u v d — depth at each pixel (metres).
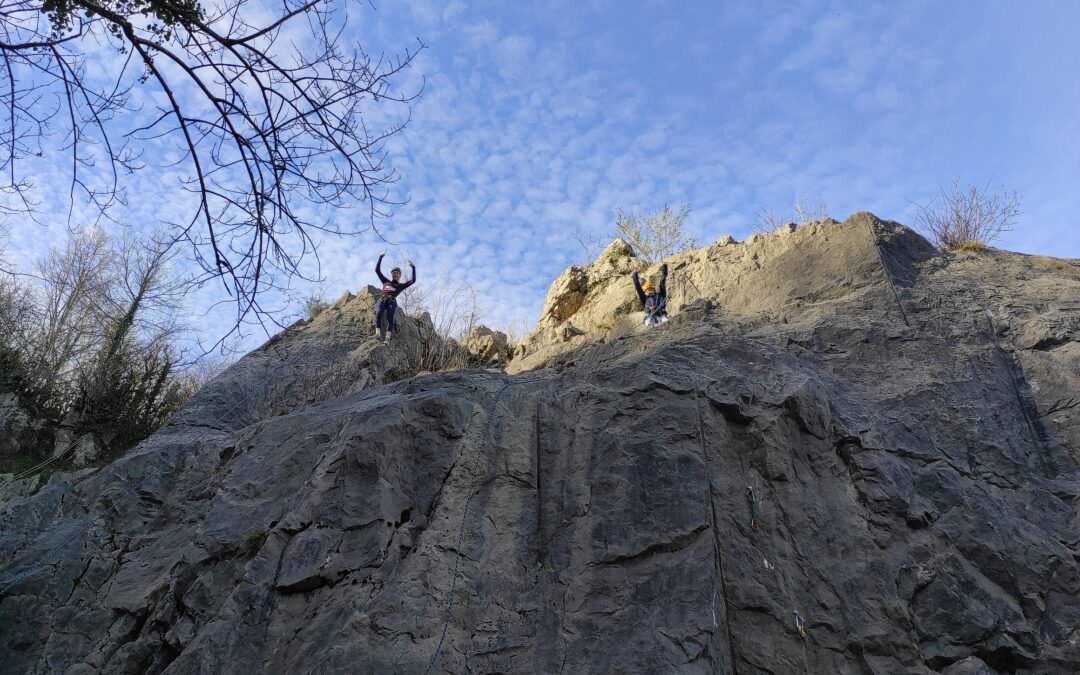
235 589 7.23
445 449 8.29
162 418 15.81
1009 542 7.18
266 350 13.70
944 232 12.87
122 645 7.63
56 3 4.80
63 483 9.51
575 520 7.66
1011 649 6.48
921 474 7.86
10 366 15.20
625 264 15.88
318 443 8.83
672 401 8.41
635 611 6.73
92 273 17.73
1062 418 8.32
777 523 7.41
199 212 5.01
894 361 9.24
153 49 4.84
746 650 6.64
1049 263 11.52
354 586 6.97
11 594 8.09
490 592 7.12
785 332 10.00
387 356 13.48
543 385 9.47
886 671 6.48
